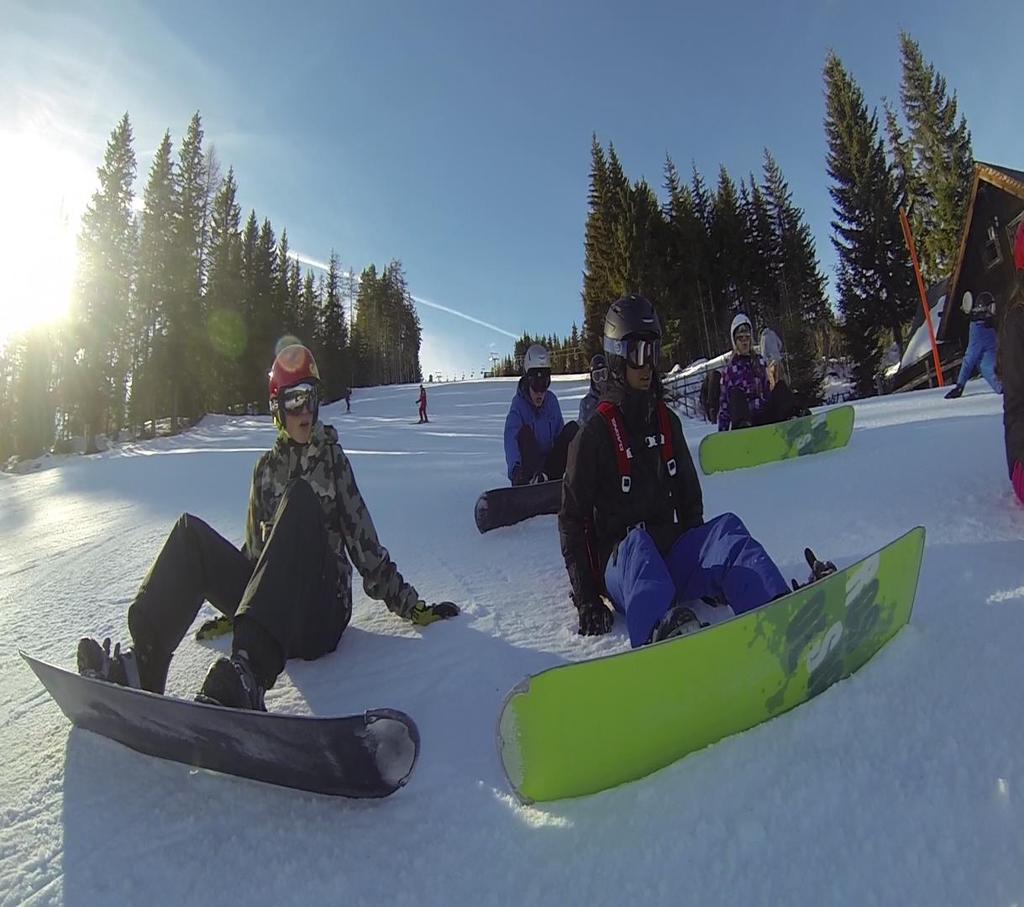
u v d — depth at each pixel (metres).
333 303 67.12
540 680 1.47
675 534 2.60
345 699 2.24
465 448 14.10
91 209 38.53
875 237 35.41
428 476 7.71
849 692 1.81
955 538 2.86
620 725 1.54
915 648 1.97
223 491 8.07
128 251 39.47
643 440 2.60
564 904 1.28
